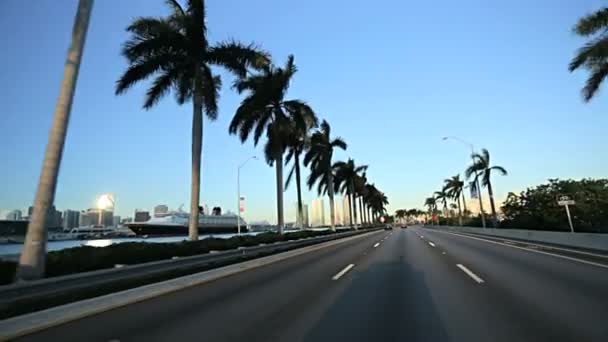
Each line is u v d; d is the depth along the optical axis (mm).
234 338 5820
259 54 22734
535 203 43188
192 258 14477
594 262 13641
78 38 11352
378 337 5715
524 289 9000
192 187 20875
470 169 52000
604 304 7328
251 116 31219
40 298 8492
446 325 6238
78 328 6520
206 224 80688
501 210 55219
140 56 20750
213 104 22844
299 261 17094
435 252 19672
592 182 41688
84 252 12508
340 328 6203
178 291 9930
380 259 16797
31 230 9883
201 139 21578
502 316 6676
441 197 120250
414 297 8484
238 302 8367
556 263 13734
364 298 8500
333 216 49156
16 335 6125
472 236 37469
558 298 7945
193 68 22297
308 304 8008
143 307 8055
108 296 8539
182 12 22453
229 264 15883
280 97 32344
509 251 19219
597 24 22516
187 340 5785
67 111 10898
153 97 21641
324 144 49250
